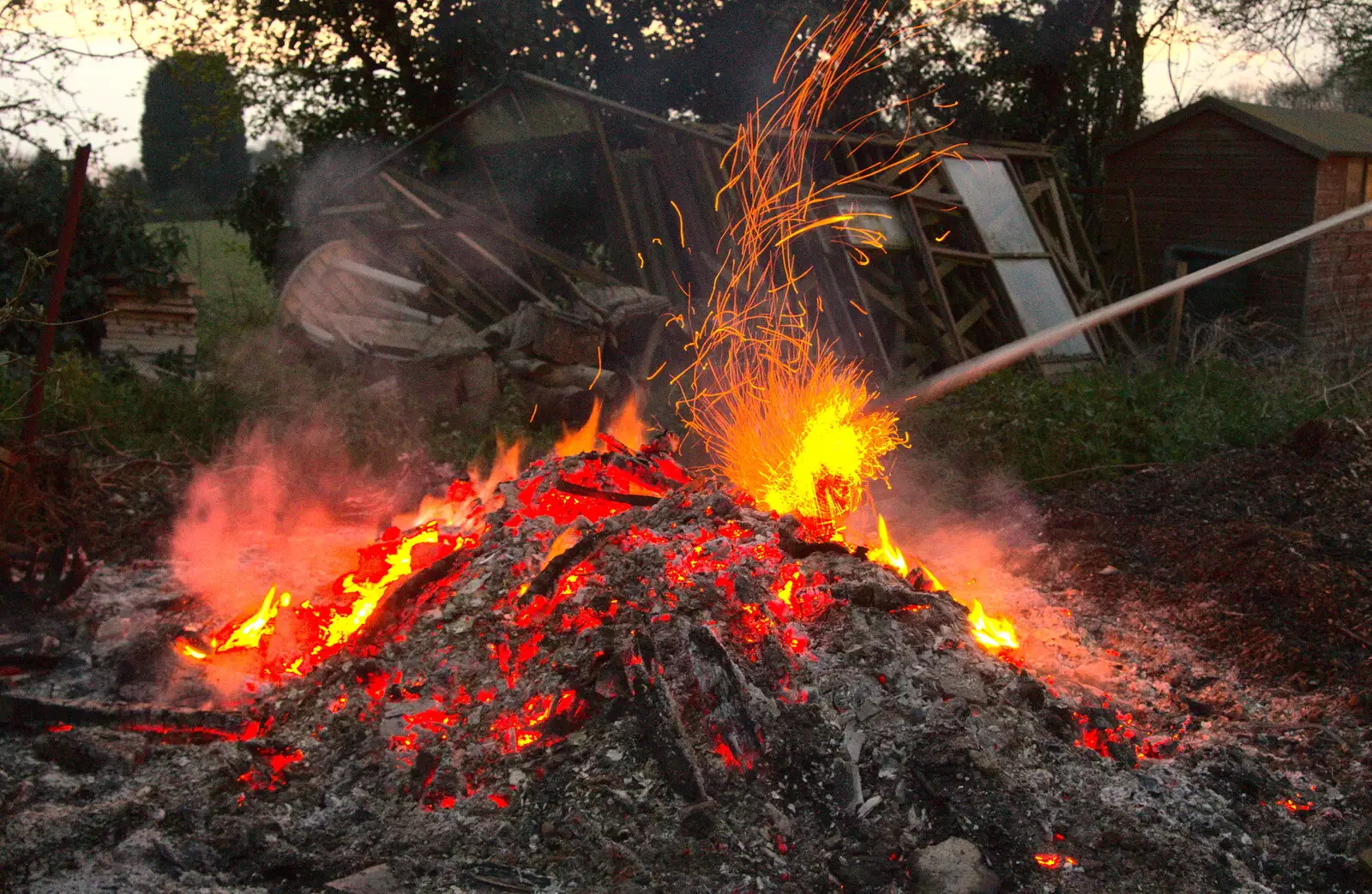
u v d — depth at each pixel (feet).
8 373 28.66
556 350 28.89
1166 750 12.66
